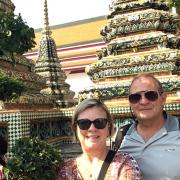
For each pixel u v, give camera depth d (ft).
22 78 11.71
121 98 10.98
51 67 19.17
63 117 11.31
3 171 4.87
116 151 3.96
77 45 34.63
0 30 8.98
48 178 5.93
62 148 10.18
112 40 12.51
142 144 4.37
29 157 5.92
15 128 8.52
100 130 3.91
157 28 11.93
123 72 11.64
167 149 4.20
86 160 4.01
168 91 10.62
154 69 11.28
